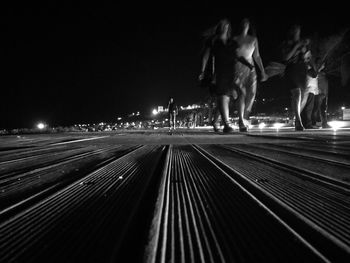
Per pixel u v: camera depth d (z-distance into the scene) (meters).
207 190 2.77
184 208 2.18
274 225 1.79
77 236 1.67
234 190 2.76
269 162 4.65
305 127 20.81
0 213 2.18
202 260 1.34
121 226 1.82
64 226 1.85
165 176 3.51
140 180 3.30
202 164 4.50
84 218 1.99
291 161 4.70
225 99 17.70
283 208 2.18
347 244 1.53
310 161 4.70
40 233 1.74
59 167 4.46
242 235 1.64
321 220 1.92
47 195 2.69
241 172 3.74
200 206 2.23
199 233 1.67
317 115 21.75
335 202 2.34
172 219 1.92
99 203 2.37
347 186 2.91
